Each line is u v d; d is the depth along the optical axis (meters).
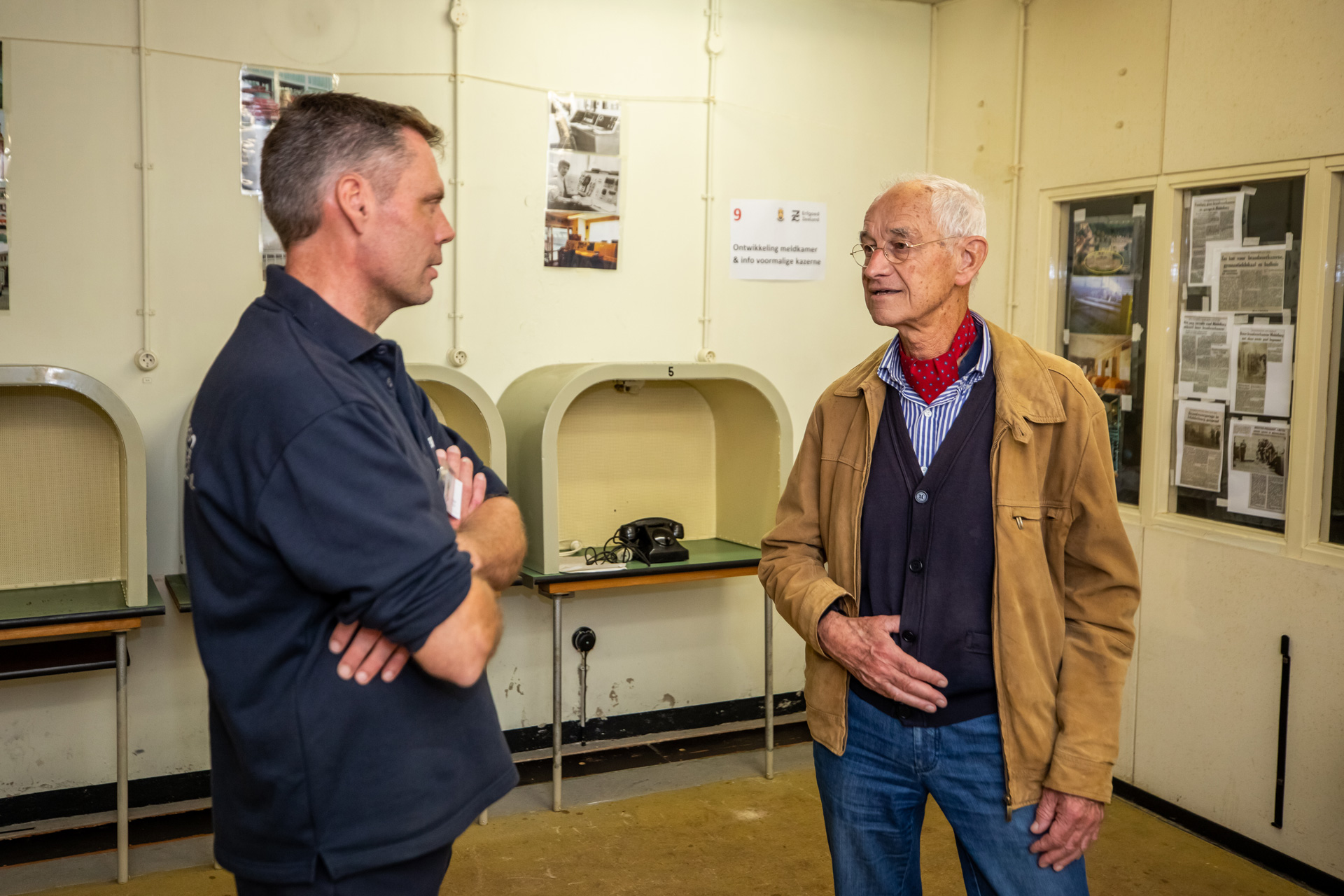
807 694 1.82
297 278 1.28
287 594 1.17
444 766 1.25
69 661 2.70
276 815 1.17
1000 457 1.61
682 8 3.65
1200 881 2.76
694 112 3.70
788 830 3.09
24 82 2.83
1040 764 1.58
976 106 3.85
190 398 3.08
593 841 3.01
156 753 3.12
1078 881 1.59
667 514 3.81
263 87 3.10
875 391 1.74
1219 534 3.01
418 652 1.13
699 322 3.79
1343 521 2.73
